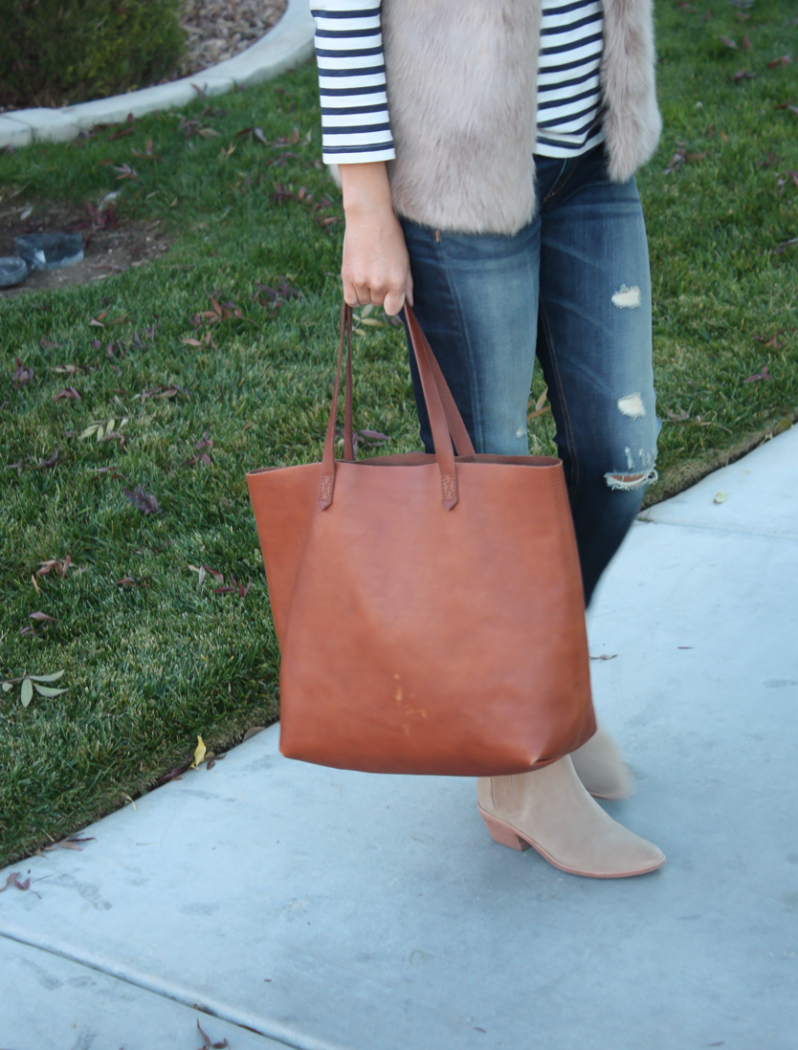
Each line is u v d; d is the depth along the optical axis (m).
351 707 1.48
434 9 1.40
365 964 1.62
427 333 1.64
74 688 2.36
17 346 4.14
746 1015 1.47
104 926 1.74
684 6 7.90
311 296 4.43
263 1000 1.57
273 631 2.51
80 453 3.41
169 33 7.46
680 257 4.45
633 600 2.58
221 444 3.39
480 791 1.83
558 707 1.43
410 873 1.81
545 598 1.41
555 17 1.51
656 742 2.08
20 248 5.06
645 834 1.84
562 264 1.70
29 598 2.71
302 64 7.64
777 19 7.55
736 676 2.26
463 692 1.42
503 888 1.76
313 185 5.46
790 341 3.73
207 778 2.11
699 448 3.26
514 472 1.39
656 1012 1.49
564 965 1.59
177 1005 1.58
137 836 1.96
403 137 1.47
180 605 2.65
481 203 1.47
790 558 2.68
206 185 5.61
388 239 1.51
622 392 1.74
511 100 1.43
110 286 4.63
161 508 3.11
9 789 2.04
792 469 3.13
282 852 1.89
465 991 1.56
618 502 1.85
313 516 1.50
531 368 1.70
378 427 3.46
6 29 6.86
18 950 1.70
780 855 1.77
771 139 5.50
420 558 1.42
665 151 5.47
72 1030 1.54
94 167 5.89
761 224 4.71
